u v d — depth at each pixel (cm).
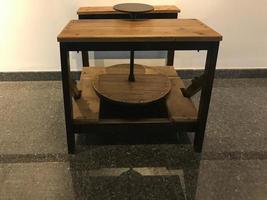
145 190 128
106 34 123
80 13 182
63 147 153
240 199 125
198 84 149
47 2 196
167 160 145
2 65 215
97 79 173
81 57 217
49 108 187
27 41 208
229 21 211
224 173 138
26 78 221
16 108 187
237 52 224
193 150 153
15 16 198
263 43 221
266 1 205
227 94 210
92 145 154
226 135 165
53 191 127
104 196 124
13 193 125
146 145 155
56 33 207
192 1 203
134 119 146
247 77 231
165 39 122
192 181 133
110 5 201
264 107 195
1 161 143
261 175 138
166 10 182
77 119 143
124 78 174
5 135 161
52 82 221
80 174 136
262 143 160
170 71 195
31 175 135
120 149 152
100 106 158
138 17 176
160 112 157
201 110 141
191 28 134
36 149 151
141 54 219
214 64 129
